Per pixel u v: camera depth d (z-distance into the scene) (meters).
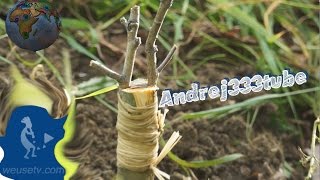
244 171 0.87
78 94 0.86
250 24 0.98
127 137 0.54
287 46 1.00
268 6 1.02
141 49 0.93
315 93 0.97
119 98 0.53
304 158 0.75
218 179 0.86
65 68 0.87
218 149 0.89
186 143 0.88
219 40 0.98
